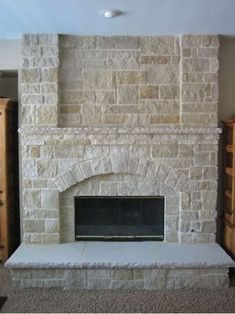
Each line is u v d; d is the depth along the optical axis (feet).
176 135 10.54
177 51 10.62
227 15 8.70
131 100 10.75
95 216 11.30
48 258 9.59
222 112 11.41
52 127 10.50
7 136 11.03
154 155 10.68
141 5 7.98
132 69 10.69
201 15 8.70
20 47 10.73
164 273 9.43
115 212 11.32
